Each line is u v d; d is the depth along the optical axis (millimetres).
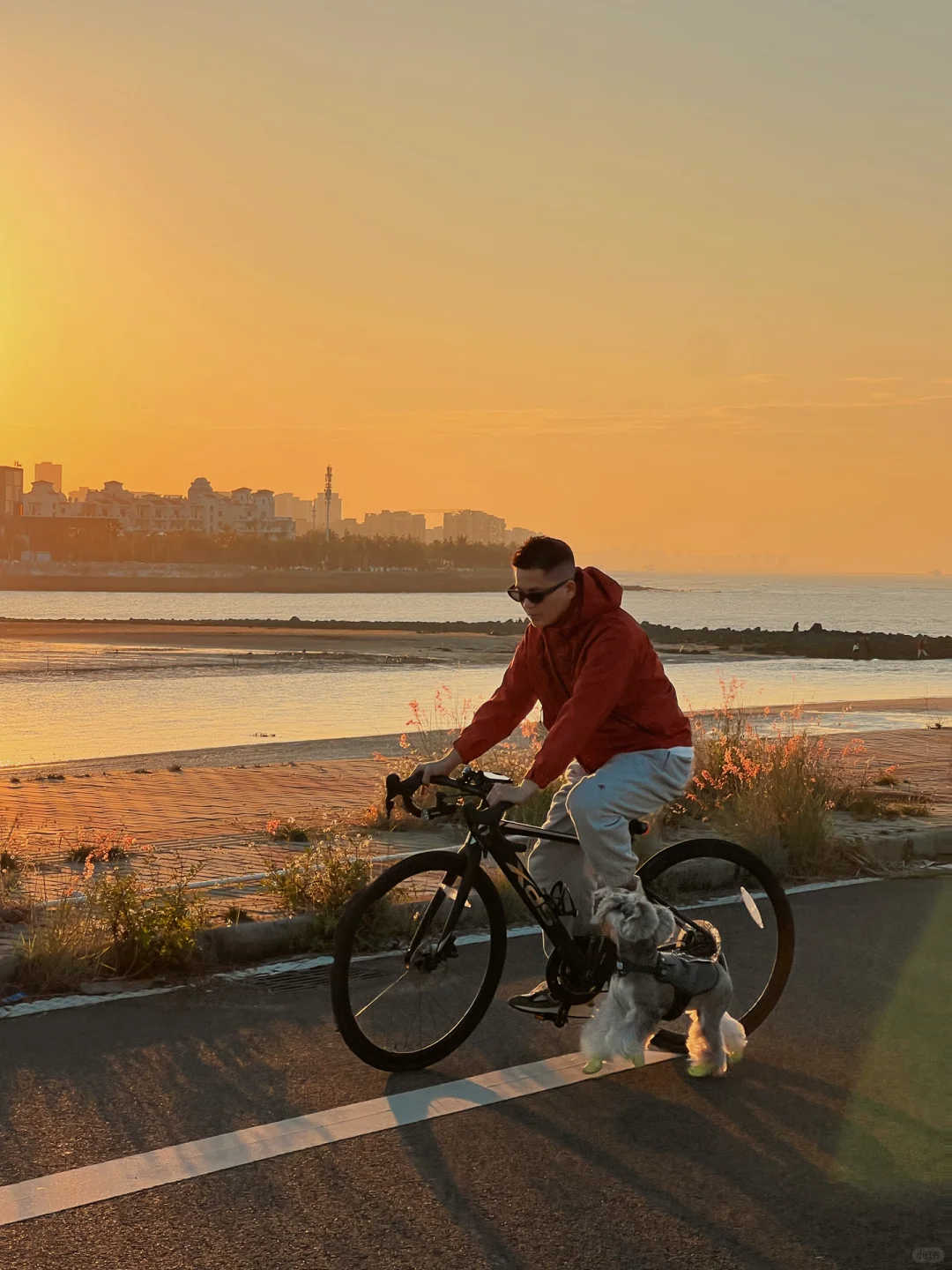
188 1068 4922
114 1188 3830
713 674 50719
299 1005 5828
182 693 37406
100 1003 5840
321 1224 3615
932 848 9984
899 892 8453
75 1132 4258
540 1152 4141
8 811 12133
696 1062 4836
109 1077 4812
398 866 4883
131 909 6500
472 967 5152
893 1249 3500
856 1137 4297
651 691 4965
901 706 29516
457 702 32125
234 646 71000
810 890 8500
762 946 5609
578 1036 5355
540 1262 3414
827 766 12234
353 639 81062
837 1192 3857
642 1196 3822
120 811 12094
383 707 32031
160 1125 4324
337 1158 4066
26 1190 3816
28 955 6133
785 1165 4059
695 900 5688
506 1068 4953
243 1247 3482
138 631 87250
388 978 4945
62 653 61562
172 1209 3699
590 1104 4574
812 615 182250
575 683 4992
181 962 6398
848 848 9453
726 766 11227
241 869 8805
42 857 9438
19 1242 3498
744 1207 3750
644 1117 4453
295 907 7242
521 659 5176
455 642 77500
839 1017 5664
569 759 4727
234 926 6750
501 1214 3688
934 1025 5555
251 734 25375
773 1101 4633
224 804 12570
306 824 10992
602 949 4875
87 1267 3363
